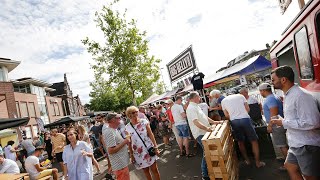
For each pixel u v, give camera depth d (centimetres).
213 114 782
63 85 5722
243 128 581
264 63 1012
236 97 588
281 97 596
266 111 521
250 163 612
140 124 514
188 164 736
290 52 519
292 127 286
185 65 1380
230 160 482
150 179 512
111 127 475
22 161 1318
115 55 2105
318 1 285
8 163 656
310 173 285
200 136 523
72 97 6234
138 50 2139
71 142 508
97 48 2134
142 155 500
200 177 603
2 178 584
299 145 287
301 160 289
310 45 335
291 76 293
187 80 1495
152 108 1758
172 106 827
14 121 774
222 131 457
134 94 2202
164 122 1104
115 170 464
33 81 3684
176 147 1034
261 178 515
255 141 581
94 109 5850
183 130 810
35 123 3375
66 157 507
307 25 335
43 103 4044
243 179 532
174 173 682
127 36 2152
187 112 538
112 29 2120
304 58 369
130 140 504
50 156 1479
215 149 417
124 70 2098
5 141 2016
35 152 730
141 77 2195
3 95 2367
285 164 321
